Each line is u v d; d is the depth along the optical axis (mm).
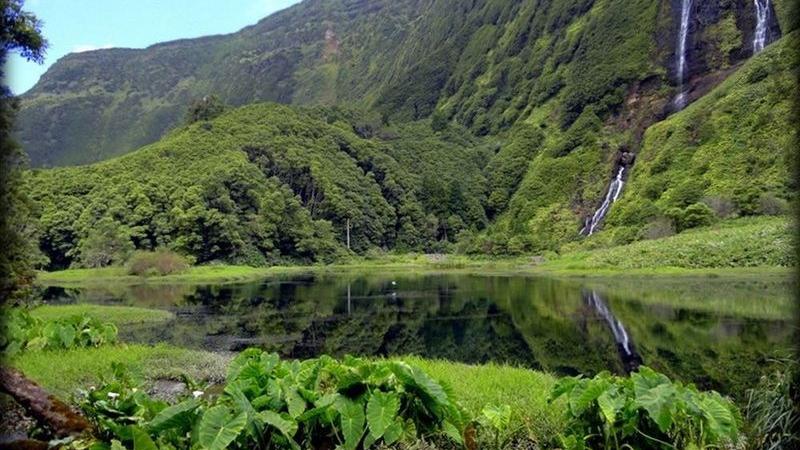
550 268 64438
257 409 7145
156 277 65688
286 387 7359
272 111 125875
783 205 58531
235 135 113062
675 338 21062
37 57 14805
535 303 33594
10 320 14109
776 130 69750
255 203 92250
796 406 6281
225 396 7523
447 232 111125
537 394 10781
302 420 7047
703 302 30375
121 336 23328
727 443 7434
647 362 17344
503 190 118750
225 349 20391
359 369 7359
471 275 63062
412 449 6895
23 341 14734
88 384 11555
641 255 56312
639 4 130375
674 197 72812
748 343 19484
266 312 31844
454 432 7297
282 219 92500
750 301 29922
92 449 6141
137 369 9508
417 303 35438
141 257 68250
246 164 98625
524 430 8055
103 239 73562
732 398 12758
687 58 111188
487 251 88000
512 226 99125
